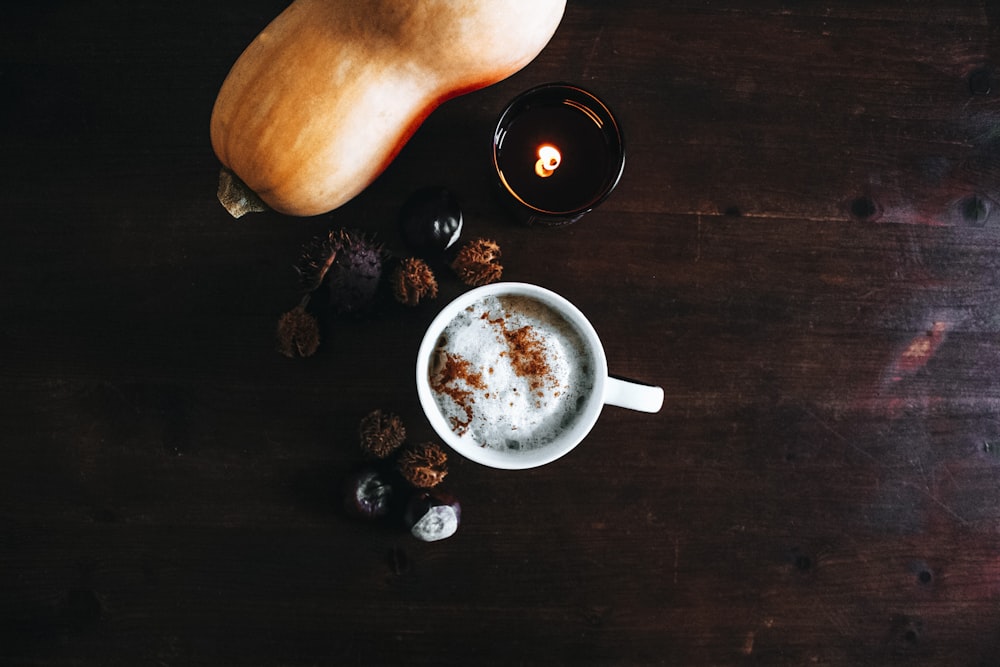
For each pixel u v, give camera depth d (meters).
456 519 0.59
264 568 0.60
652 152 0.61
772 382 0.61
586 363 0.56
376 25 0.51
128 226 0.60
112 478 0.60
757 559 0.61
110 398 0.60
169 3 0.60
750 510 0.61
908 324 0.61
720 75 0.61
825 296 0.61
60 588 0.60
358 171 0.54
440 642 0.60
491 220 0.60
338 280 0.57
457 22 0.50
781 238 0.61
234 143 0.53
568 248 0.60
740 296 0.61
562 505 0.60
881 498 0.61
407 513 0.58
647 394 0.53
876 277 0.61
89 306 0.60
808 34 0.61
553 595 0.61
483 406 0.55
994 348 0.61
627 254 0.61
